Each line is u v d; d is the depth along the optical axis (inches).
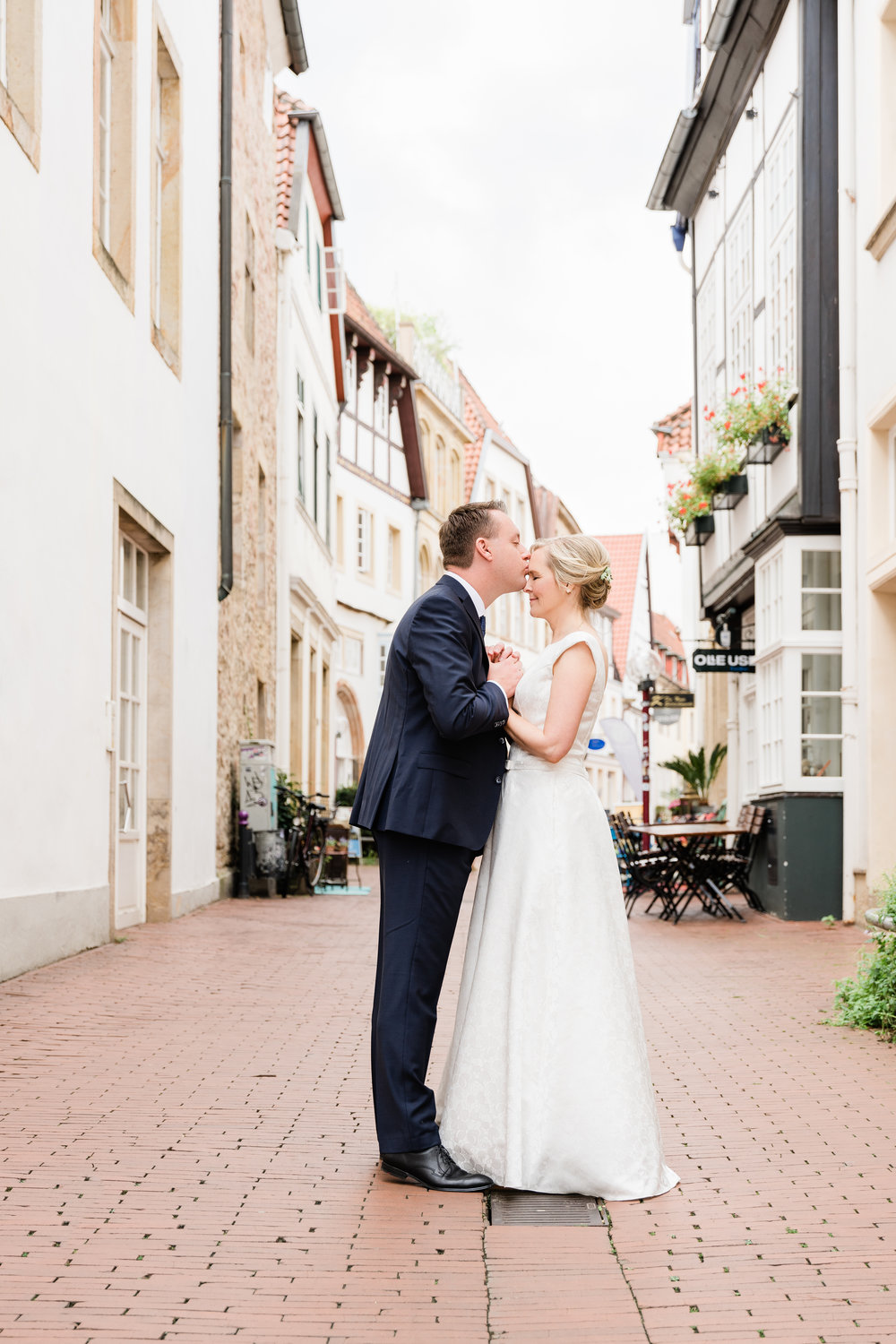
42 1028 242.4
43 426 316.5
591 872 163.9
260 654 724.0
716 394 698.8
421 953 159.6
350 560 1257.4
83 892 349.1
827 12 503.8
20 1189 152.0
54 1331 113.7
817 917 515.8
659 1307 122.0
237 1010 272.1
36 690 310.8
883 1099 205.0
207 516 540.1
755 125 599.5
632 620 2199.8
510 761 169.0
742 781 689.0
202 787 532.4
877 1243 139.3
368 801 161.5
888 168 455.8
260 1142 174.7
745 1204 153.1
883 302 450.6
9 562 291.6
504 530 161.0
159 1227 141.2
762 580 565.9
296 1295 123.9
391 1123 159.0
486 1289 126.2
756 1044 251.0
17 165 296.8
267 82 754.2
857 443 482.6
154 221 464.1
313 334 951.0
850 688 483.8
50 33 321.7
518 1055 158.9
